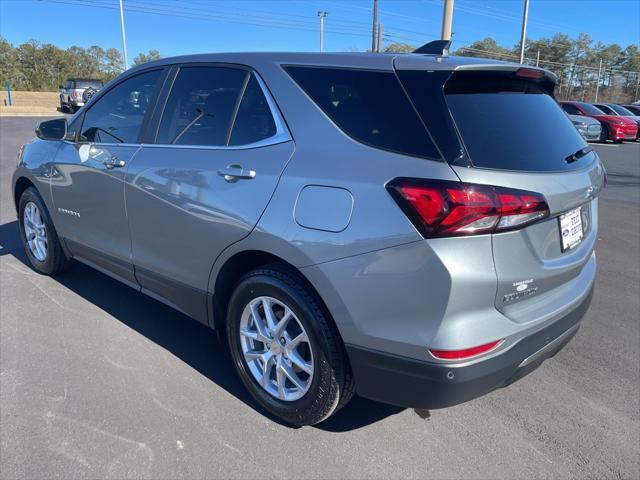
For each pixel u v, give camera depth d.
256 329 2.73
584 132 21.09
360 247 2.17
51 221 4.22
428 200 2.01
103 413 2.71
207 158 2.84
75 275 4.60
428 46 2.64
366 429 2.71
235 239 2.62
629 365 3.46
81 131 3.91
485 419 2.84
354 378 2.36
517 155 2.23
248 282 2.64
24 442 2.47
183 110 3.13
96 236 3.70
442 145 2.09
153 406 2.80
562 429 2.77
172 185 2.97
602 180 2.83
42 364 3.14
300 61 2.67
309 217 2.33
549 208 2.20
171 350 3.40
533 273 2.26
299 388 2.58
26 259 4.96
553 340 2.48
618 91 77.50
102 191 3.51
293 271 2.50
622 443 2.67
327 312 2.38
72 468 2.32
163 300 3.35
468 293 2.04
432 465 2.47
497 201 2.02
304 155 2.44
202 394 2.94
